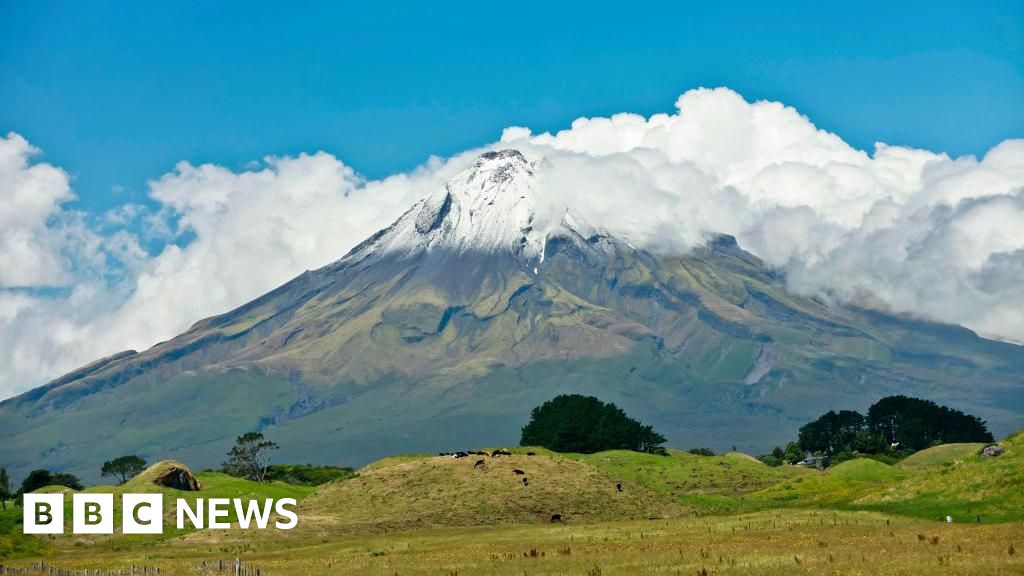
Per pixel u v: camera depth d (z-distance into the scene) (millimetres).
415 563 87000
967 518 99375
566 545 96125
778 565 72562
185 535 128125
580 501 139625
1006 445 114750
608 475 154625
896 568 68250
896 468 186500
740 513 127625
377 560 91688
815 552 78750
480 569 79688
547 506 136750
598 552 87812
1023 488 103562
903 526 96875
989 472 109938
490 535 113250
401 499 140000
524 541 103250
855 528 97062
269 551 110062
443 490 142250
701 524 110312
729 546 86688
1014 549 75250
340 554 101500
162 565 94250
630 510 138000
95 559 107188
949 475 113375
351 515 135500
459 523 129500
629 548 89938
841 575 66750
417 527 127688
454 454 162500
